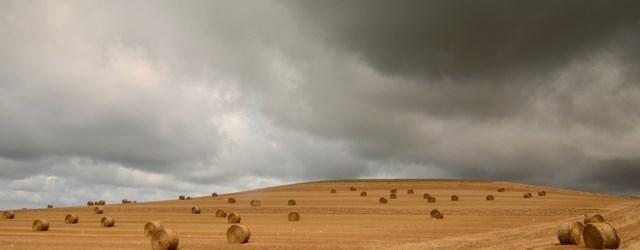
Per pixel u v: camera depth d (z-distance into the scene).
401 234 33.03
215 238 32.91
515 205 57.94
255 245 28.48
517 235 31.23
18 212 66.44
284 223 44.19
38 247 28.20
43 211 67.31
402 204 63.03
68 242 30.95
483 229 35.69
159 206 70.38
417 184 98.75
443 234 32.66
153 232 27.72
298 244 28.31
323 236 32.41
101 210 62.03
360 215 52.25
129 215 57.84
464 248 25.70
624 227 33.19
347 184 102.81
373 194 81.56
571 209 50.78
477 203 62.34
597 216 32.62
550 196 73.12
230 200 74.12
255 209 62.34
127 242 31.06
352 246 26.91
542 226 36.56
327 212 56.94
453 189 89.19
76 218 48.19
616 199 65.38
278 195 85.44
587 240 25.23
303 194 85.81
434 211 47.56
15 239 32.72
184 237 33.66
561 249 24.84
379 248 26.00
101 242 30.98
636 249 24.14
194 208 60.06
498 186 93.94
